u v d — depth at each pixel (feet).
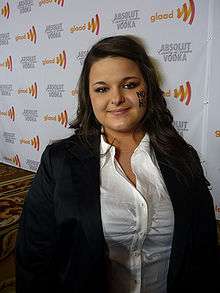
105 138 3.09
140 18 8.57
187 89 8.18
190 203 2.93
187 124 8.37
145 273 2.98
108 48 2.73
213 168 8.16
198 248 3.01
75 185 2.84
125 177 2.93
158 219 2.86
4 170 12.73
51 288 3.16
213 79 7.75
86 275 2.86
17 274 3.14
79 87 3.13
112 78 2.72
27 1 10.99
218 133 7.92
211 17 7.48
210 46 7.63
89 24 9.61
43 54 11.02
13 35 11.80
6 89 12.66
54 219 2.98
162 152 3.13
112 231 2.80
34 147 12.28
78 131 3.24
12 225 7.91
